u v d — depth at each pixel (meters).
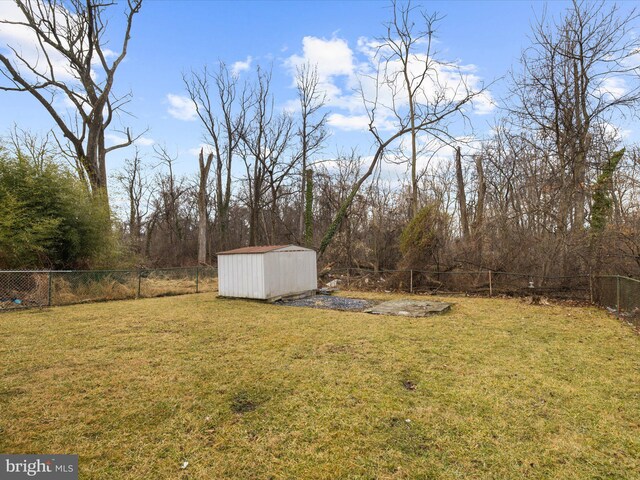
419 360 4.69
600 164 10.59
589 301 9.77
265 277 9.85
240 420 3.06
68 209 10.73
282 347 5.29
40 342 5.52
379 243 14.74
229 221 32.03
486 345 5.43
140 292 11.25
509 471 2.38
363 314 8.04
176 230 32.25
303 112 23.45
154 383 3.87
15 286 9.16
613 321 7.30
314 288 11.77
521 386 3.82
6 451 2.59
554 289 10.59
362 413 3.19
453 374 4.18
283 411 3.23
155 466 2.43
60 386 3.77
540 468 2.41
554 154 11.88
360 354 4.95
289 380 3.97
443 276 12.21
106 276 10.93
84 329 6.42
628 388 3.77
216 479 2.29
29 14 13.80
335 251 16.92
